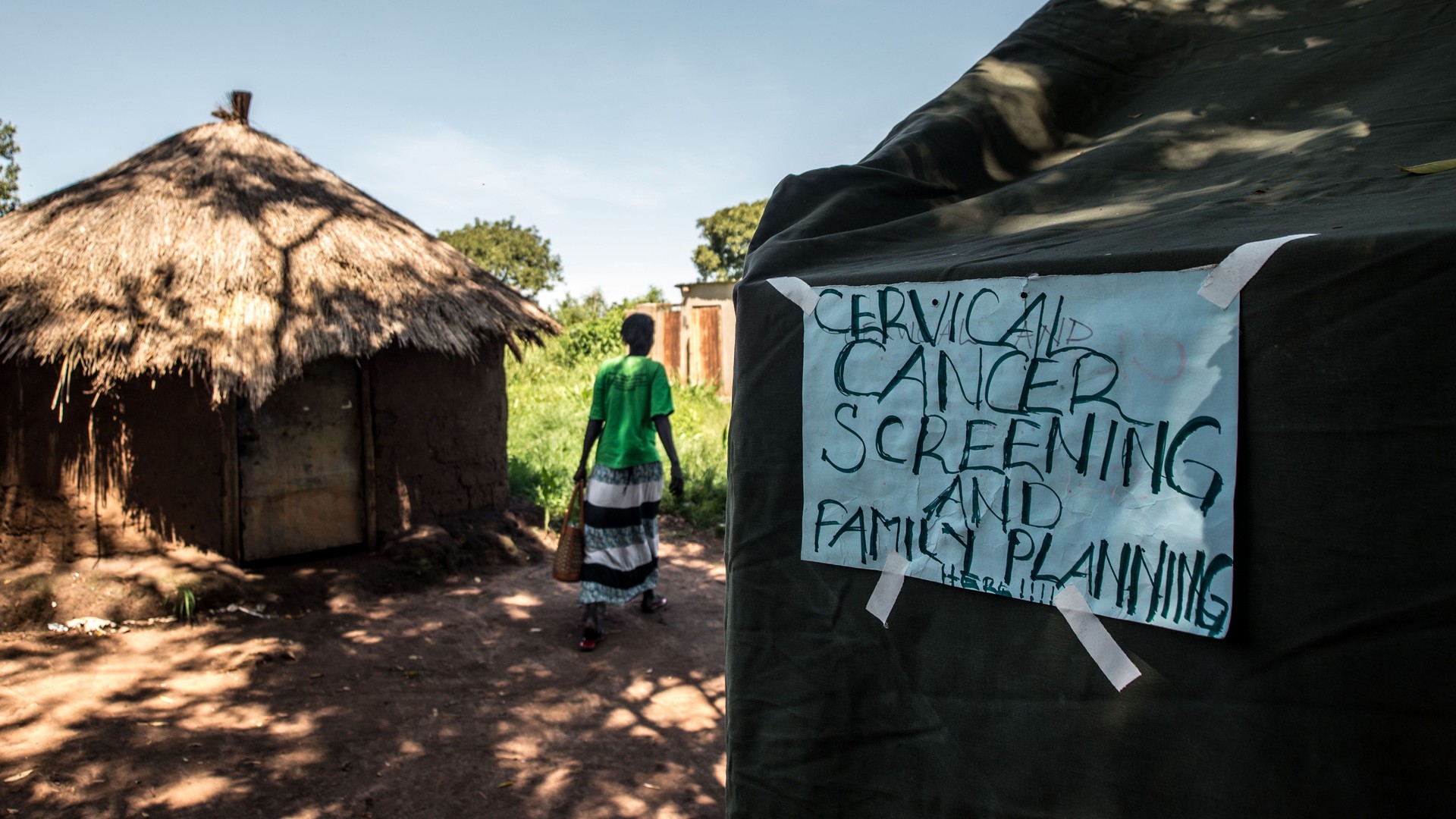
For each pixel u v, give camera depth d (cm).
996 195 191
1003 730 136
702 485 852
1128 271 124
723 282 2038
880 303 150
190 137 618
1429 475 102
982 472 139
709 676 453
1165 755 121
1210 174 177
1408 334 103
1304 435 110
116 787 322
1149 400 122
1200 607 118
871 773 152
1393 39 201
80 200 560
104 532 516
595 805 329
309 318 530
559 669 459
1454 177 131
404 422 619
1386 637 105
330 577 558
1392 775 104
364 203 652
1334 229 113
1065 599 130
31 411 498
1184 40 241
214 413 540
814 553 158
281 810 315
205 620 502
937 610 145
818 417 157
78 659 441
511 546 646
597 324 1820
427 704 411
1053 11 259
